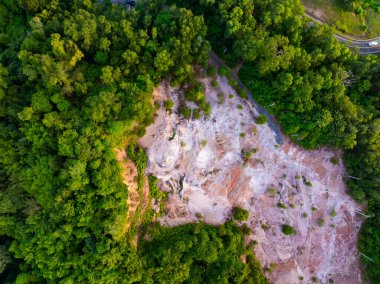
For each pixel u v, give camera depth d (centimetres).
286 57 6538
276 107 7062
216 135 6856
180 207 6838
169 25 6394
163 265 6031
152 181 6619
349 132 6806
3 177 5825
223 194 7025
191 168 6744
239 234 7006
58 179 5538
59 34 5897
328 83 6825
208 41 6562
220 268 6425
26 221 5625
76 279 5591
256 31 6694
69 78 5703
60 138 5375
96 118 5534
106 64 6225
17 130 5769
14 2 6562
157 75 6291
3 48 6525
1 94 5594
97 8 6712
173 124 6538
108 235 5650
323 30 7131
